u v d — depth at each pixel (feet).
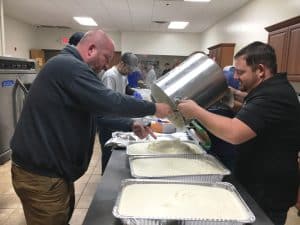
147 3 17.08
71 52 3.93
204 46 27.96
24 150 3.83
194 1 16.29
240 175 4.12
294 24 9.68
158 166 4.26
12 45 24.06
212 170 4.12
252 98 3.72
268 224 3.00
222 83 4.15
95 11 19.99
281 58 10.55
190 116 3.87
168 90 4.00
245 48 3.92
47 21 25.08
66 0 17.11
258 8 14.75
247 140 3.62
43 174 3.85
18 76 10.28
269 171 3.77
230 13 19.48
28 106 3.86
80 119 3.91
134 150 5.00
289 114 3.63
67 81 3.58
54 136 3.79
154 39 29.78
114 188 3.68
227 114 4.65
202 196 3.35
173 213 2.95
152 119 6.79
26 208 4.10
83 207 8.46
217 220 2.69
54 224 4.09
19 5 18.72
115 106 3.55
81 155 4.11
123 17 21.95
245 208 3.06
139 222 2.73
